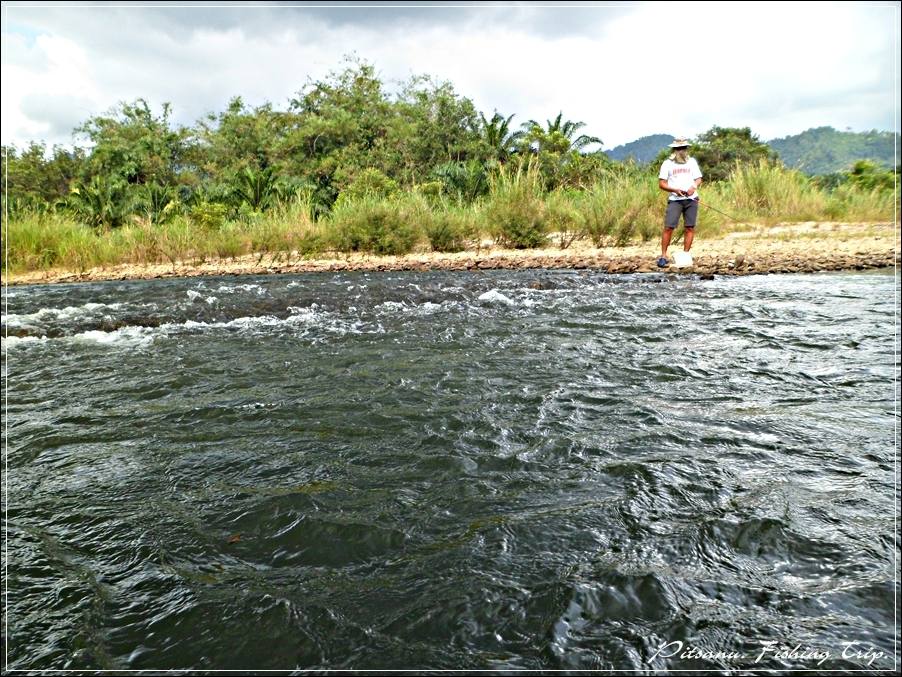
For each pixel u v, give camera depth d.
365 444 2.40
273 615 1.39
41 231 13.39
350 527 1.76
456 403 2.85
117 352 4.61
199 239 13.41
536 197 11.67
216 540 1.74
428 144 34.75
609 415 2.58
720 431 2.34
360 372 3.55
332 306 6.23
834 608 1.31
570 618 1.32
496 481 2.00
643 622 1.30
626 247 10.24
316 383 3.36
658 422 2.47
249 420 2.79
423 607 1.38
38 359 4.50
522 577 1.47
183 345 4.73
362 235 11.66
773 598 1.35
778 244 9.39
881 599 1.33
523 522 1.72
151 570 1.61
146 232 13.62
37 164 44.78
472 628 1.30
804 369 3.16
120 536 1.79
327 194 33.69
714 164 30.09
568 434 2.38
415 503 1.88
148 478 2.20
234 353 4.30
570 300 5.90
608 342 4.00
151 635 1.35
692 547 1.56
